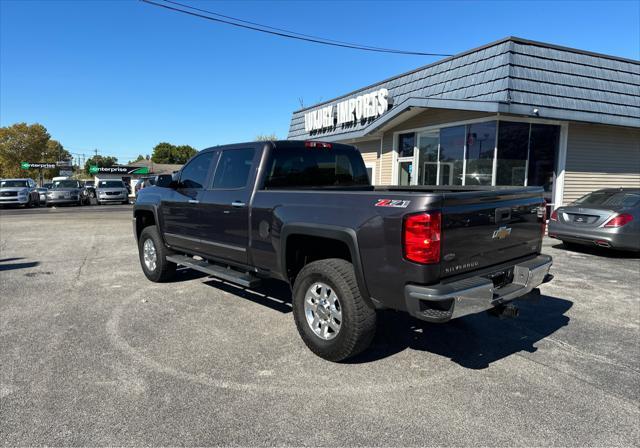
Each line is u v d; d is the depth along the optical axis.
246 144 5.08
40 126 66.19
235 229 4.92
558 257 8.62
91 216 19.06
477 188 4.86
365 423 2.97
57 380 3.53
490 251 3.76
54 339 4.38
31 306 5.47
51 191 27.66
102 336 4.46
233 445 2.73
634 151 12.79
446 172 12.66
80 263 8.20
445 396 3.33
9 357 3.96
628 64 11.88
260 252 4.61
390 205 3.41
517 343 4.36
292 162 5.05
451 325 4.86
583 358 4.02
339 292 3.72
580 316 5.17
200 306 5.46
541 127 11.59
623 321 5.00
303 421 2.99
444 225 3.27
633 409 3.15
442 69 12.34
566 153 11.80
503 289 3.85
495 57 10.61
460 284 3.34
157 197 6.39
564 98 10.62
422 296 3.20
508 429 2.90
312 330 4.04
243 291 6.16
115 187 30.48
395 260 3.36
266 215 4.48
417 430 2.89
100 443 2.74
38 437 2.79
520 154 11.38
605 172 12.46
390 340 4.43
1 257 8.84
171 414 3.06
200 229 5.52
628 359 4.00
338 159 5.57
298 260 4.50
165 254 6.45
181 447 2.71
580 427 2.93
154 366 3.79
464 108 10.55
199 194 5.52
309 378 3.60
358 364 3.87
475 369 3.78
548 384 3.52
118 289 6.29
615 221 8.17
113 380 3.53
